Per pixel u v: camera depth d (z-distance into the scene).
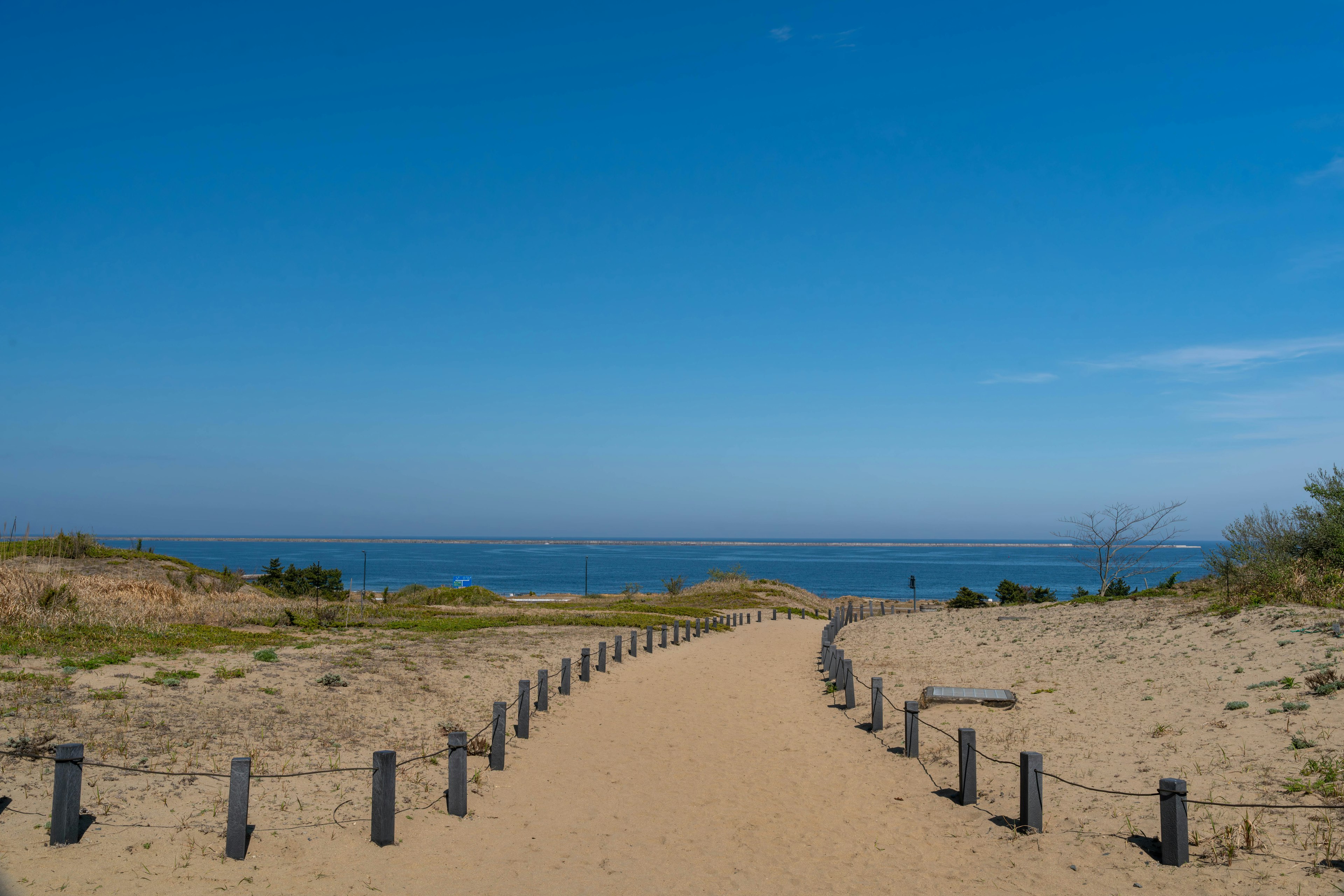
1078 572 162.88
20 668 13.23
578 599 63.44
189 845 8.05
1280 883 7.15
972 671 19.78
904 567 195.12
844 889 8.37
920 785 11.96
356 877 7.97
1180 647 17.28
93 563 35.22
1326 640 14.61
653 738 15.57
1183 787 7.93
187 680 14.09
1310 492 22.20
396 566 179.88
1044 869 8.37
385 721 13.69
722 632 37.56
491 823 10.01
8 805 8.32
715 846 9.78
